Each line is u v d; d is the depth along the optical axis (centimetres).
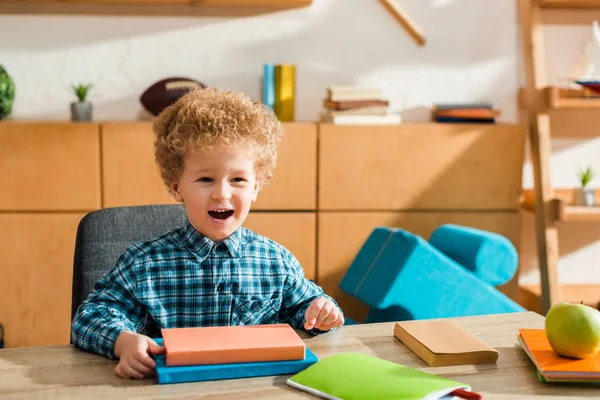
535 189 276
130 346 96
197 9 282
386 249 218
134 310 115
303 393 88
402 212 269
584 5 288
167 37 282
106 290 115
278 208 262
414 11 293
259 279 121
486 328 117
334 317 112
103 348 100
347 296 268
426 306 208
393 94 295
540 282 279
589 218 264
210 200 109
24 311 254
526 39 280
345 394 85
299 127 260
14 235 251
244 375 93
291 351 96
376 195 266
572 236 307
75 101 278
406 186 267
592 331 95
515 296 277
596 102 267
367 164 265
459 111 276
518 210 274
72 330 107
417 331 108
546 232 269
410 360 102
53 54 277
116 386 90
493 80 299
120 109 282
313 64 290
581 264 306
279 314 126
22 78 277
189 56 284
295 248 263
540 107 274
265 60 287
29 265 253
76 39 278
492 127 269
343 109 265
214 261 118
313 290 126
